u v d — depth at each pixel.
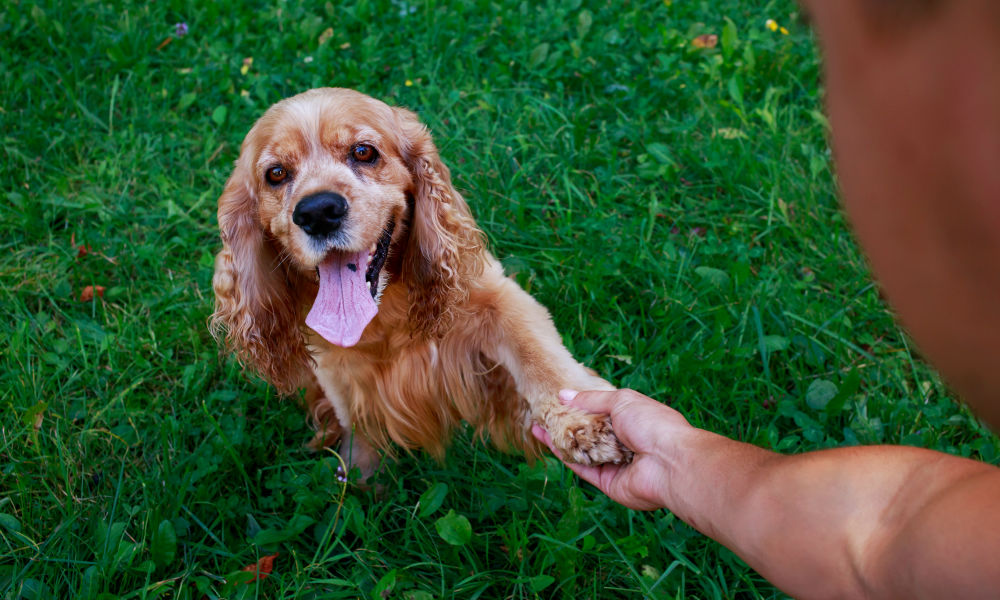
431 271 0.64
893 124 0.09
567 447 0.52
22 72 1.05
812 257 0.78
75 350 0.74
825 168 0.84
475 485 0.61
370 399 0.68
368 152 0.63
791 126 0.91
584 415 0.53
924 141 0.09
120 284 0.82
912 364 0.68
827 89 0.10
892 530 0.26
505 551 0.58
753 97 0.98
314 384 0.72
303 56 1.08
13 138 0.95
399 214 0.63
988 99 0.08
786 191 0.82
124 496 0.62
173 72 1.07
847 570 0.27
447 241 0.64
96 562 0.55
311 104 0.63
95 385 0.71
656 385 0.66
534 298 0.70
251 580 0.54
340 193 0.58
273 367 0.68
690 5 1.13
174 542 0.56
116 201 0.90
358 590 0.55
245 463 0.65
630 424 0.46
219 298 0.67
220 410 0.69
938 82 0.08
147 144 0.95
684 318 0.71
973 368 0.09
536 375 0.59
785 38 1.04
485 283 0.65
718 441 0.41
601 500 0.59
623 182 0.86
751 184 0.85
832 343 0.70
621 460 0.50
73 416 0.68
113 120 1.01
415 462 0.67
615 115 0.96
